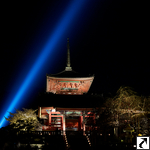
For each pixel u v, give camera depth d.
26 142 32.22
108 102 42.06
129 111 40.56
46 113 52.56
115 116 40.50
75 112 50.28
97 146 33.09
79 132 39.28
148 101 41.00
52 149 32.12
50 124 46.44
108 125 39.78
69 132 39.22
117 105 41.12
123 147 30.58
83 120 45.78
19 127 34.28
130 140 33.97
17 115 42.06
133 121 42.31
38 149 31.08
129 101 41.25
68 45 67.12
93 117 47.34
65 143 35.12
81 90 58.84
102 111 42.00
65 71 62.47
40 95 48.81
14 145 30.23
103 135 38.50
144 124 40.56
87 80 57.56
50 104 46.62
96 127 43.09
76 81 57.59
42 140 33.62
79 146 34.69
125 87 42.88
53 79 56.59
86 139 37.03
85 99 48.53
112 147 31.30
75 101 47.78
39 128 42.19
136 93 42.53
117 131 41.00
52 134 36.22
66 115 49.97
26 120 39.78
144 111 40.16
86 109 46.34
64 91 57.34
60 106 45.94
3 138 30.28
